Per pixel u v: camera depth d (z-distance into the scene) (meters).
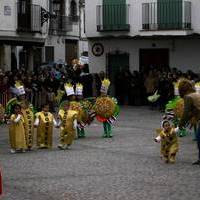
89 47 41.62
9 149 20.56
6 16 41.62
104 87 23.56
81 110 22.95
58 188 13.77
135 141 21.92
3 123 27.98
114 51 40.78
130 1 39.97
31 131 20.11
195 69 39.03
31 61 46.69
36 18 44.19
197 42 38.88
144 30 39.44
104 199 12.58
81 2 58.88
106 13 40.53
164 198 12.59
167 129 17.05
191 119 16.83
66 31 55.75
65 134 20.28
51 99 33.38
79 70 39.31
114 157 18.19
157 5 39.09
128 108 36.88
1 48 43.84
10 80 30.61
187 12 38.62
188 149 19.72
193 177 14.86
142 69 38.97
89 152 19.36
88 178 14.89
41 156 18.70
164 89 34.31
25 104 20.33
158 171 15.73
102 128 26.53
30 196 12.99
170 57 39.50
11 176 15.32
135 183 14.19
